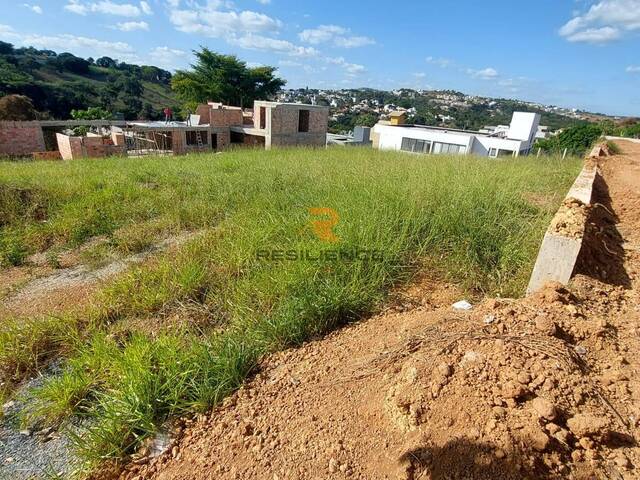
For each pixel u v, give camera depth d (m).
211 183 7.42
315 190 5.84
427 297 3.31
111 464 1.99
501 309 2.52
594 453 1.53
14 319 3.45
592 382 1.89
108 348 2.74
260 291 3.28
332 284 3.21
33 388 2.63
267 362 2.60
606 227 4.20
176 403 2.22
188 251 4.32
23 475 2.03
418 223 4.20
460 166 7.48
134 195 7.02
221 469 1.85
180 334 2.88
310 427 1.97
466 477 1.48
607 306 2.65
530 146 29.25
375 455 1.72
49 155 20.30
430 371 1.95
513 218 4.34
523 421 1.62
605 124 30.52
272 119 23.72
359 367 2.31
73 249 5.26
